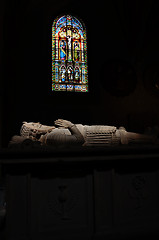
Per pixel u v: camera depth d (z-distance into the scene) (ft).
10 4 18.17
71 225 5.83
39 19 19.81
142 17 20.98
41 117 18.13
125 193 6.35
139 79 20.84
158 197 6.68
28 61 18.78
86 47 20.72
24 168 5.66
